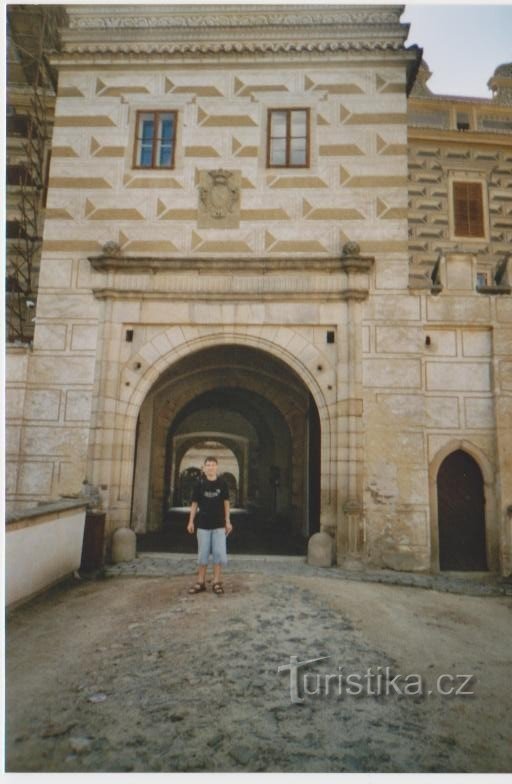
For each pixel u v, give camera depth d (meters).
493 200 15.38
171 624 5.80
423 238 15.07
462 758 3.57
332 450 9.84
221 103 10.97
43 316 10.32
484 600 7.94
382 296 10.13
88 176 10.83
